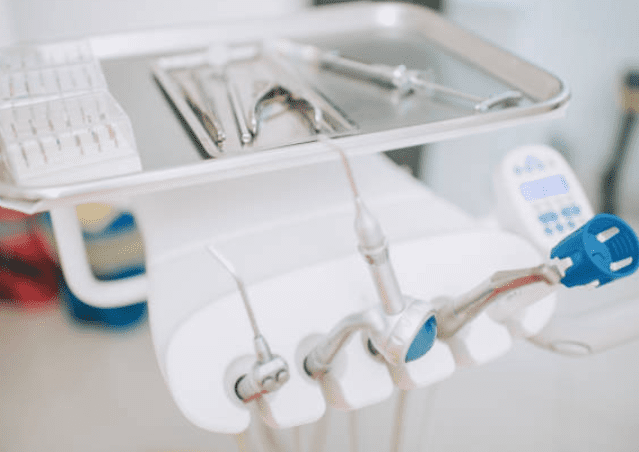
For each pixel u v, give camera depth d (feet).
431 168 5.39
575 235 1.37
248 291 1.73
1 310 5.18
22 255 4.94
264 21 3.15
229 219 2.27
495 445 3.94
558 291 2.52
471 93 2.48
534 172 2.39
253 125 2.10
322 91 2.54
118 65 2.86
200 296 1.85
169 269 2.02
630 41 5.21
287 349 1.72
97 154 1.73
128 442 4.09
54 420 4.26
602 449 3.91
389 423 4.08
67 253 2.46
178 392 1.60
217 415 1.64
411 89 2.54
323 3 4.45
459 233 2.01
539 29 5.04
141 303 5.00
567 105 2.17
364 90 2.57
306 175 2.63
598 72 5.34
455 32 2.98
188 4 4.41
